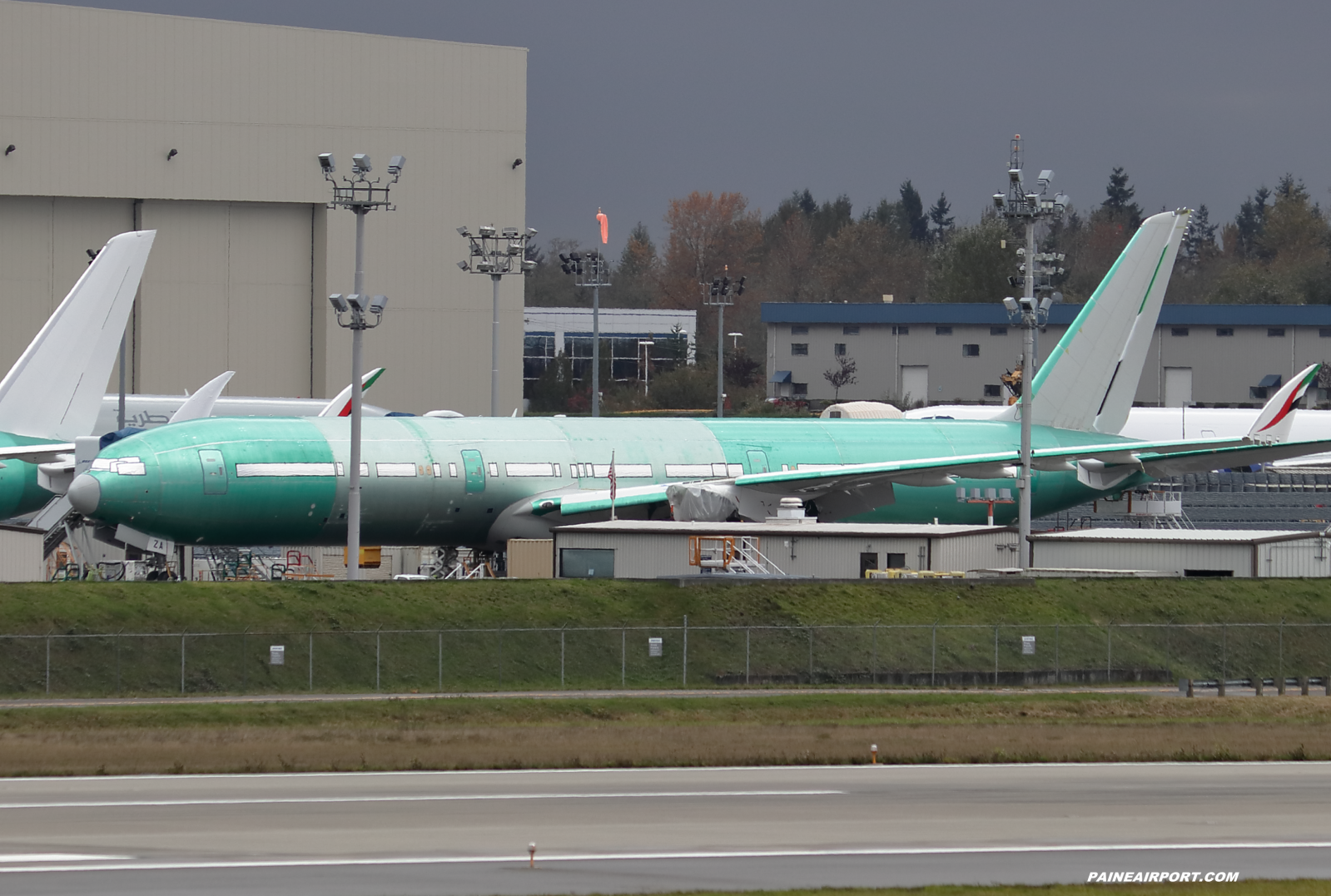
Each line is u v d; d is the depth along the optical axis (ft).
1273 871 342.64
